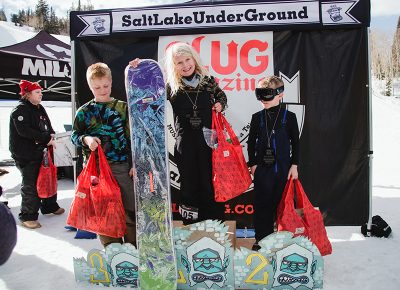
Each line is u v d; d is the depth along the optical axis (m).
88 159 2.77
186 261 2.51
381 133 14.55
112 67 3.63
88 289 2.62
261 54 3.52
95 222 2.61
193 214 2.91
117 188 2.65
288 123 2.88
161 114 2.45
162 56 3.59
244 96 3.56
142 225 2.46
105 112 2.76
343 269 2.86
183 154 2.88
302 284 2.47
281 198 2.87
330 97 3.49
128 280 2.62
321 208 3.58
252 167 2.98
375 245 3.33
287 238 2.46
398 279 2.67
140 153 2.46
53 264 3.12
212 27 3.43
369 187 3.47
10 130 4.14
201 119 2.84
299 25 3.35
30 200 4.16
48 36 7.82
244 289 2.53
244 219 3.66
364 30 3.40
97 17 3.54
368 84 3.39
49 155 4.27
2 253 1.46
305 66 3.50
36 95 4.20
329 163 3.54
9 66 6.25
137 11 3.49
